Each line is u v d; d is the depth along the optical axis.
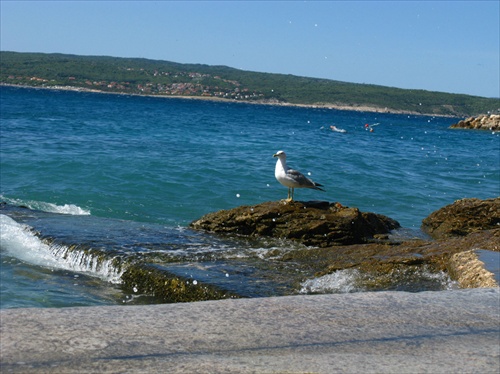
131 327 4.20
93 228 12.82
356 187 21.17
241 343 4.04
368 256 10.30
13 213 14.19
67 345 3.84
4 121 41.09
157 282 9.62
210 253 10.95
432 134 72.00
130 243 11.52
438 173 26.94
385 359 3.89
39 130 35.22
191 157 25.61
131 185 19.05
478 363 3.89
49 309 4.45
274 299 4.98
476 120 97.25
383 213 17.62
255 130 51.41
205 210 16.81
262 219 12.83
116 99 132.50
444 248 10.01
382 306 4.92
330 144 40.28
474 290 5.48
